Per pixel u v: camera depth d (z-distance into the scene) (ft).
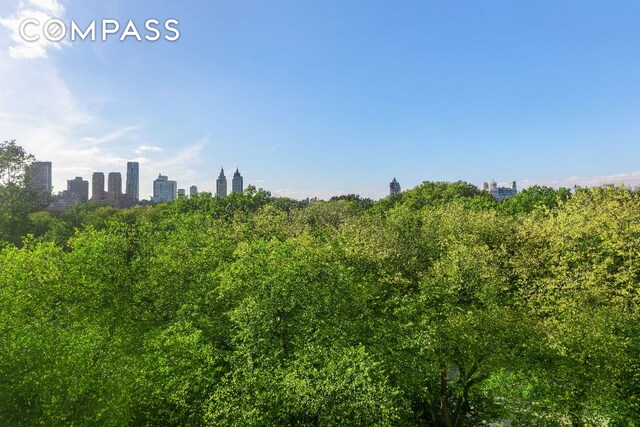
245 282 88.74
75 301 84.69
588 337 68.74
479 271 99.71
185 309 86.89
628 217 117.70
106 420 54.39
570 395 66.18
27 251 87.25
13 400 53.26
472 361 70.18
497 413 81.20
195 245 125.18
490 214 176.86
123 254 102.37
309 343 65.57
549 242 134.21
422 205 394.73
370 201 516.32
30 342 58.75
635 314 78.84
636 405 65.21
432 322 76.07
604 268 101.09
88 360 59.67
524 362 69.62
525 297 106.93
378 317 89.71
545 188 325.21
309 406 49.21
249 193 307.78
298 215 265.34
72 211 346.95
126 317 86.99
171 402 63.05
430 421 82.33
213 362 67.97
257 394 52.42
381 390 50.44
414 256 149.48
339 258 117.29
